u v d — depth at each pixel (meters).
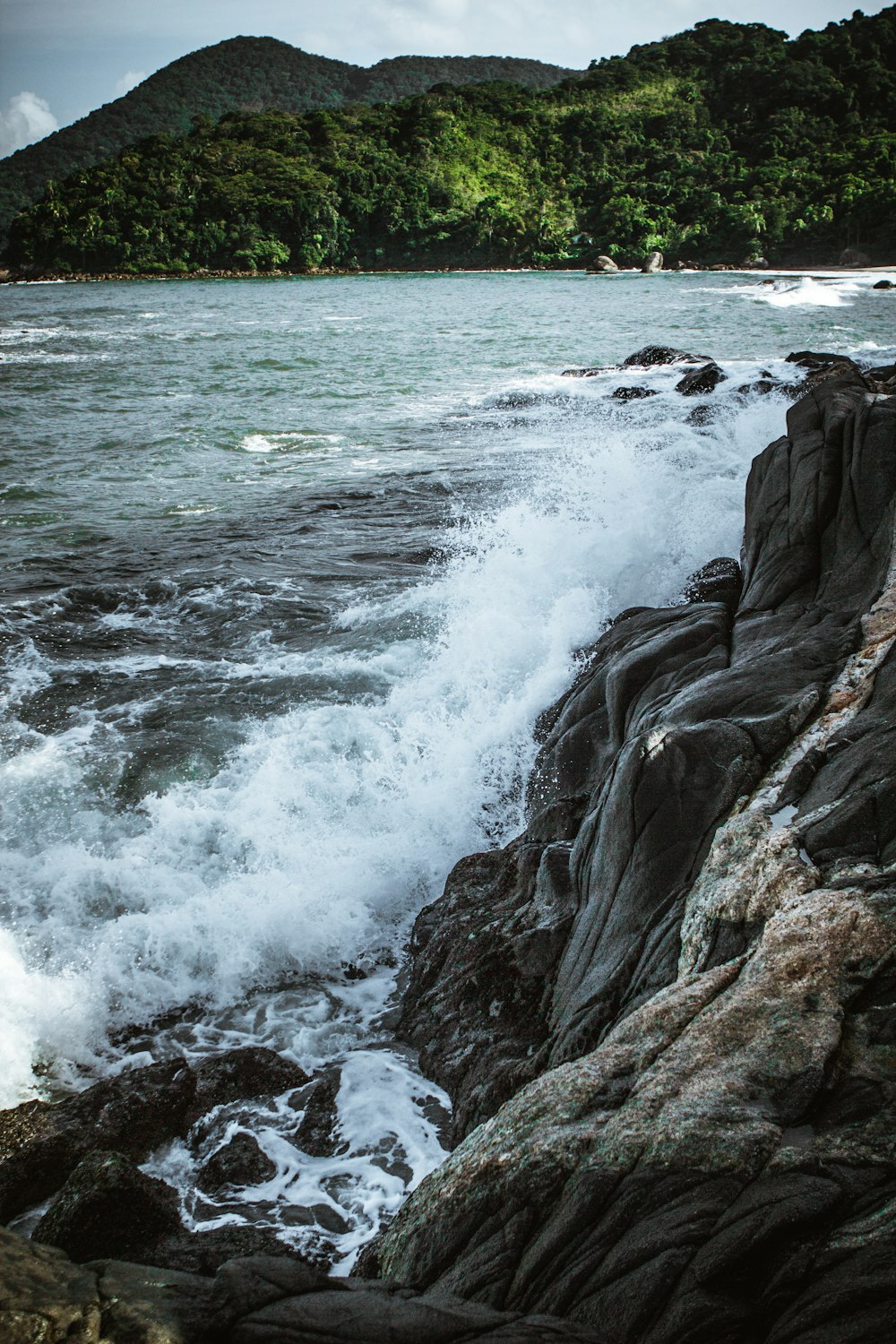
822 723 4.78
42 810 6.55
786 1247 2.45
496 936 5.25
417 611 9.41
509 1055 4.59
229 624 9.58
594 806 5.23
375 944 5.96
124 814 6.58
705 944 3.87
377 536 12.22
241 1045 5.17
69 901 5.84
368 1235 3.93
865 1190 2.51
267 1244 3.82
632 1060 3.27
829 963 3.26
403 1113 4.62
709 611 6.68
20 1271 2.61
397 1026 5.29
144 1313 2.46
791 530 6.64
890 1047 2.94
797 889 3.68
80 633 9.42
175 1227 3.89
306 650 8.91
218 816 6.50
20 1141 4.30
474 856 6.24
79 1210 3.74
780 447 7.33
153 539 12.28
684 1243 2.53
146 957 5.56
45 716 7.77
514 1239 2.90
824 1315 2.27
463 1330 2.46
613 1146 2.90
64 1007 5.20
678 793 4.59
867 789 4.04
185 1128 4.56
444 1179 3.31
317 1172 4.29
